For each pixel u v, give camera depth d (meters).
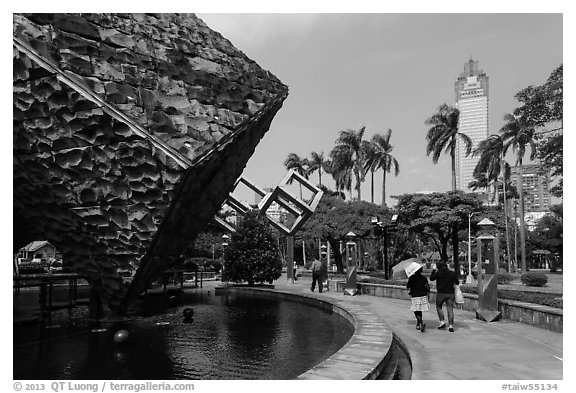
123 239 7.87
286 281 26.59
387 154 44.62
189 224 8.80
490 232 11.96
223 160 8.38
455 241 29.78
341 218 34.59
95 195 7.63
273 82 9.59
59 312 11.98
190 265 21.95
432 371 6.14
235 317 12.05
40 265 25.94
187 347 8.12
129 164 7.40
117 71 7.52
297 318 11.91
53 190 7.69
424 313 12.25
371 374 5.81
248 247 20.83
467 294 12.83
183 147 7.40
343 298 15.90
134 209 7.66
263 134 10.22
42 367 6.72
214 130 7.93
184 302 15.89
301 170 50.28
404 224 31.36
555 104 15.61
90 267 8.40
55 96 7.14
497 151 38.84
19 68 7.08
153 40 8.14
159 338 8.91
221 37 9.34
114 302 8.86
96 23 7.61
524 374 6.01
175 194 7.52
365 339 7.67
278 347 8.19
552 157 16.55
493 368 6.31
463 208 28.72
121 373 6.44
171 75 8.04
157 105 7.63
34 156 7.45
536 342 8.12
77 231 8.03
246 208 23.48
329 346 8.31
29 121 7.26
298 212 24.41
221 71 8.74
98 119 7.23
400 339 8.50
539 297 10.63
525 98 16.36
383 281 17.98
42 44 7.08
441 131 37.09
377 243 41.44
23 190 7.89
